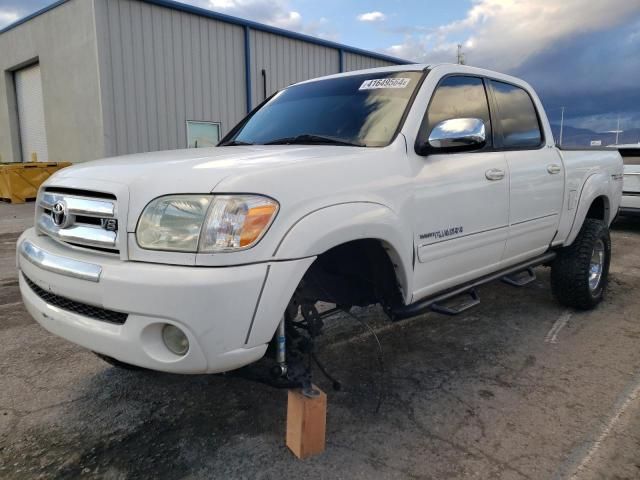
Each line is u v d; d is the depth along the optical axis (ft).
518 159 12.40
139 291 6.69
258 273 6.73
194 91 49.83
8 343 12.85
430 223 9.69
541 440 8.73
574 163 14.56
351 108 10.81
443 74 11.02
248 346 6.88
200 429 9.09
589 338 13.39
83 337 7.50
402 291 9.38
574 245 14.98
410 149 9.58
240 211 6.74
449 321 14.69
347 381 10.95
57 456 8.29
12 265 21.52
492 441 8.72
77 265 7.34
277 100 12.98
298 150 8.84
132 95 45.60
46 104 53.47
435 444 8.63
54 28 49.32
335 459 8.21
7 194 45.34
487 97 12.27
